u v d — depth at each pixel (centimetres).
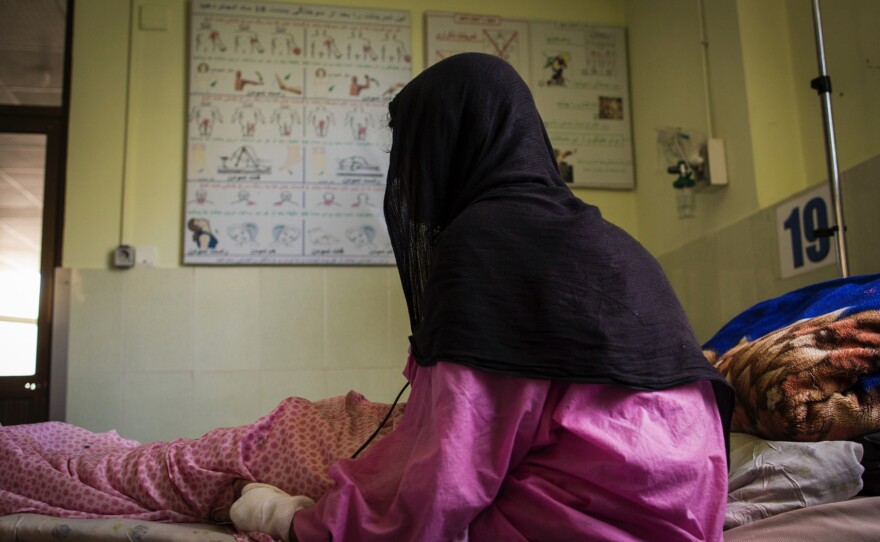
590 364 108
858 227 259
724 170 342
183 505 143
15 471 148
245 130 406
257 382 385
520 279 113
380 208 409
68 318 381
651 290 118
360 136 414
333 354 392
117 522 132
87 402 374
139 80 407
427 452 105
